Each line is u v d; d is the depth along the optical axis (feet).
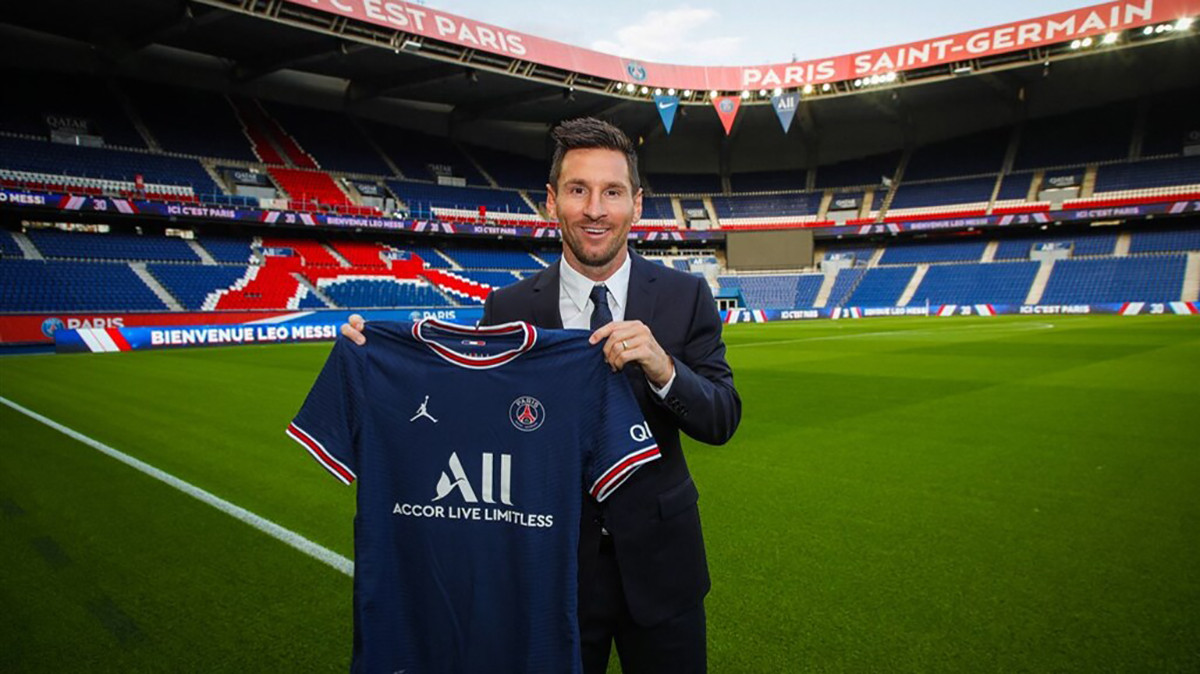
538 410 5.40
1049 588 9.91
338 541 12.69
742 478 16.40
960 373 35.35
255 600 10.21
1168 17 82.58
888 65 98.78
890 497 14.65
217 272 81.46
